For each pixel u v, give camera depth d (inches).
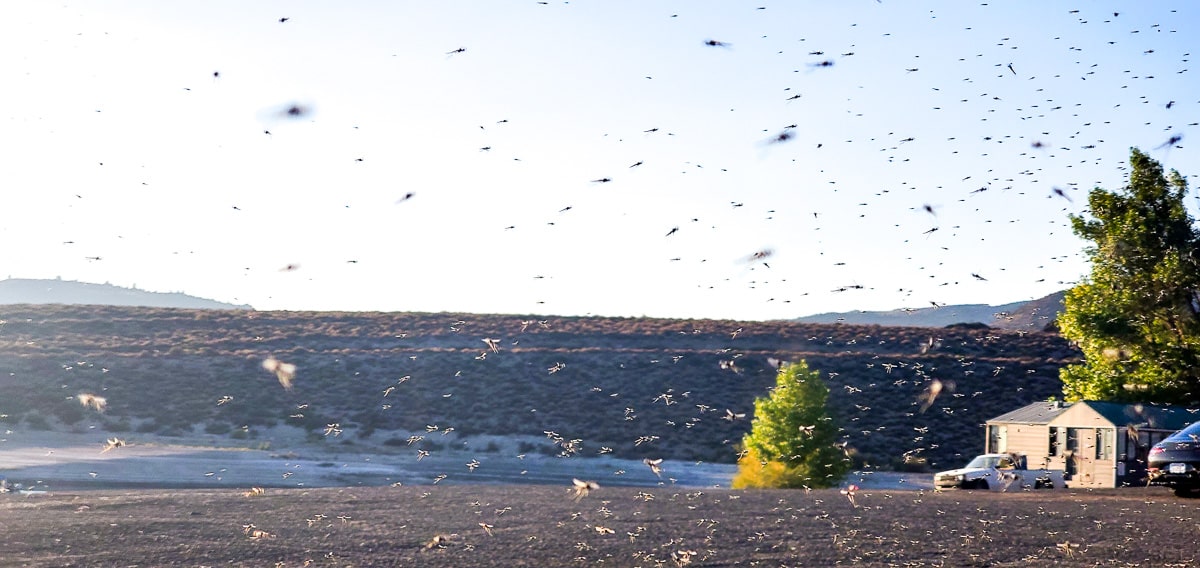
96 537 686.5
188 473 1887.3
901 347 3678.6
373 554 625.6
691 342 3964.1
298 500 942.4
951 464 2576.3
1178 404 1615.4
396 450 2701.8
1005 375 3208.7
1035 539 668.7
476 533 716.7
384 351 3609.7
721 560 596.4
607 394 3245.6
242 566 584.4
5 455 2075.5
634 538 690.2
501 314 4480.8
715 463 2647.6
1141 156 1621.6
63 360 3265.3
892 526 746.8
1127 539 662.5
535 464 2472.9
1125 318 1592.0
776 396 1608.0
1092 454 1643.7
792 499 970.7
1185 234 1595.7
